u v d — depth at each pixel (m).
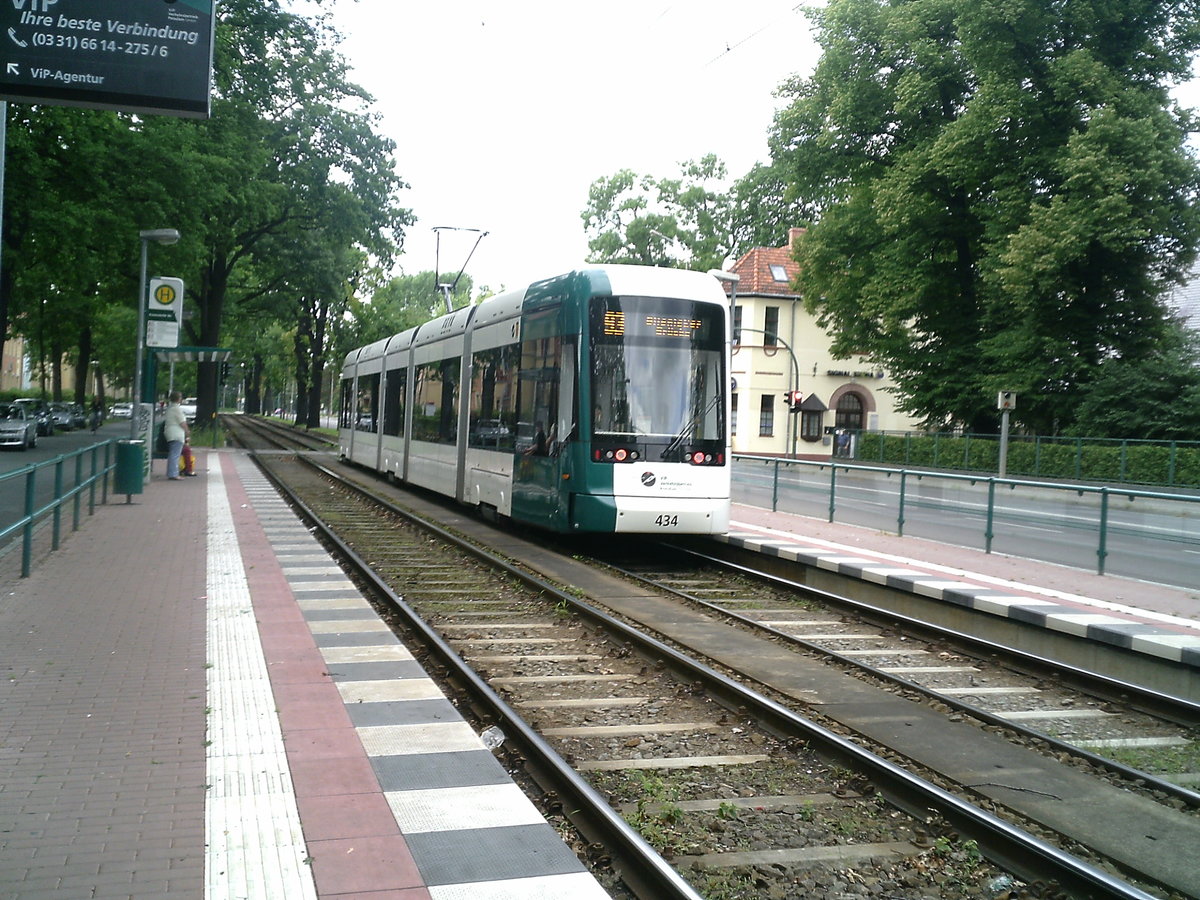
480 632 9.80
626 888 4.45
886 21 34.97
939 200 35.50
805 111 37.84
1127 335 34.88
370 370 29.89
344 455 34.34
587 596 11.79
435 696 6.77
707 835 5.13
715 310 14.47
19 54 8.42
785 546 14.63
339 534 16.45
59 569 11.35
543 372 14.91
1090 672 8.52
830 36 36.91
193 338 51.53
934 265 36.25
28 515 10.75
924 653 9.68
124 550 12.92
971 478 14.99
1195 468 30.00
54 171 28.06
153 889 3.95
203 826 4.57
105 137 28.16
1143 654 8.91
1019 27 30.97
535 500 14.96
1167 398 32.91
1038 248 29.78
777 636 9.95
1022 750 6.74
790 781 5.95
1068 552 13.27
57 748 5.56
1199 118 31.86
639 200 67.62
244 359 83.19
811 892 4.56
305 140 41.81
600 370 13.91
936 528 15.73
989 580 12.30
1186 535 11.57
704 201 68.19
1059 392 35.53
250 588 10.51
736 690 7.42
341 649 8.08
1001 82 31.30
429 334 22.36
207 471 29.06
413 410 23.42
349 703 6.57
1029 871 4.79
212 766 5.34
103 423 73.19
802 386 57.53
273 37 34.88
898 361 38.69
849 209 38.56
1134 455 31.94
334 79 42.91
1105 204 28.72
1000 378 34.62
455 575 12.93
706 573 14.34
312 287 47.97
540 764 5.89
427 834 4.54
